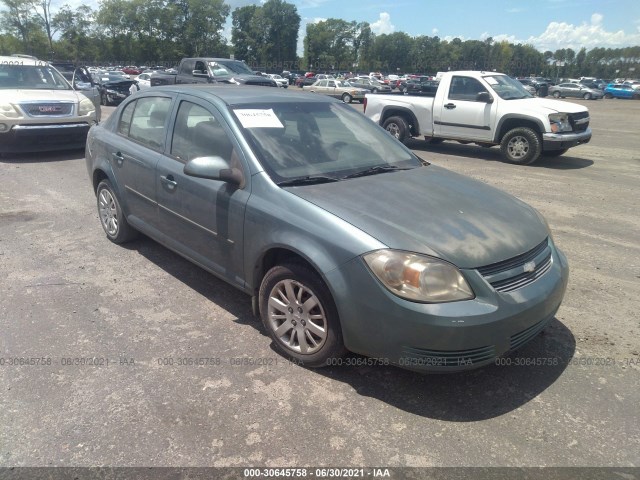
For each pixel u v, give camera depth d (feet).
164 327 11.96
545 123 32.99
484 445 8.49
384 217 9.70
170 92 14.29
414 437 8.64
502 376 10.36
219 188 11.65
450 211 10.29
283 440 8.50
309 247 9.63
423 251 8.87
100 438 8.45
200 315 12.56
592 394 9.84
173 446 8.30
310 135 12.68
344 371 10.40
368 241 9.07
